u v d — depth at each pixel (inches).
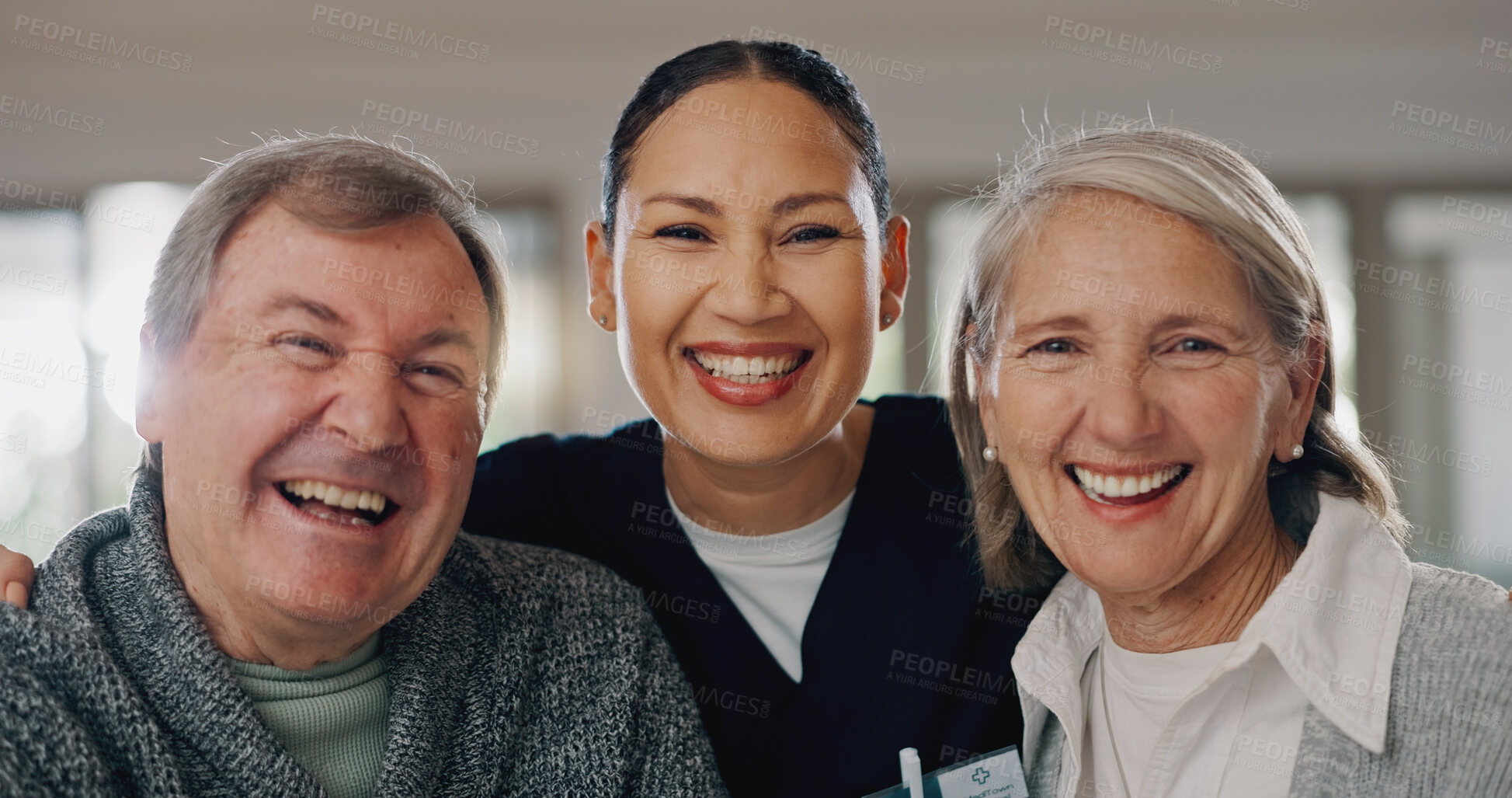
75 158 214.2
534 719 45.5
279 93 214.5
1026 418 42.7
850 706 50.4
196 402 37.4
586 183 213.9
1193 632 44.2
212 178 39.6
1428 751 38.1
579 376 213.8
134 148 214.8
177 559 39.9
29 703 33.7
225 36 205.3
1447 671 38.9
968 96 209.5
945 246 209.5
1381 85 205.0
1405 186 205.8
